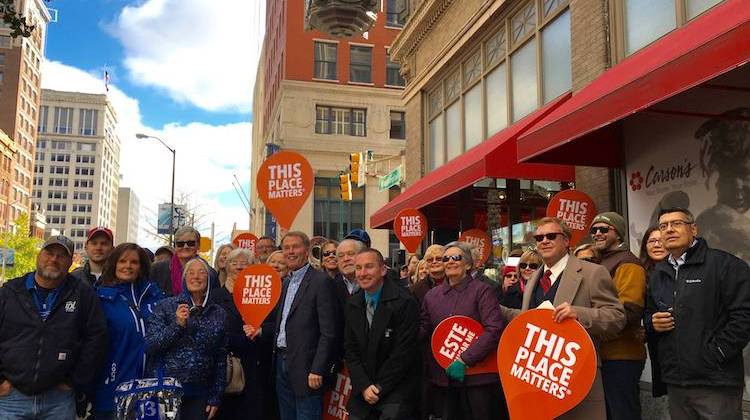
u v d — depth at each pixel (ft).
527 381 12.23
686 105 20.86
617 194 24.85
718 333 11.64
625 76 19.31
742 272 11.67
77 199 536.01
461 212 41.42
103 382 14.85
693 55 14.74
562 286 13.17
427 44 48.70
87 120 545.85
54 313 13.92
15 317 13.65
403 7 56.75
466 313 15.55
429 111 49.47
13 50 301.43
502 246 38.60
